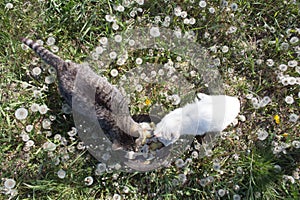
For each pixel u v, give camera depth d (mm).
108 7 2021
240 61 2027
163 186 1812
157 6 2066
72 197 1762
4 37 1931
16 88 1914
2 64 1932
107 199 1790
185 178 1785
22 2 1988
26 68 1920
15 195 1753
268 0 2084
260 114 1967
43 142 1831
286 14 2084
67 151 1805
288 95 1990
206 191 1807
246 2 2061
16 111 1765
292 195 1784
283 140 1913
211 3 2061
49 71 1866
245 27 2062
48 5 2006
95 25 2023
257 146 1884
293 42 2006
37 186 1725
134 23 2025
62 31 2004
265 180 1798
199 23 2053
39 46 1771
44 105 1831
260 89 1987
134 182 1825
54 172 1773
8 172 1790
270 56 2043
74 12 1983
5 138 1812
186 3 2041
